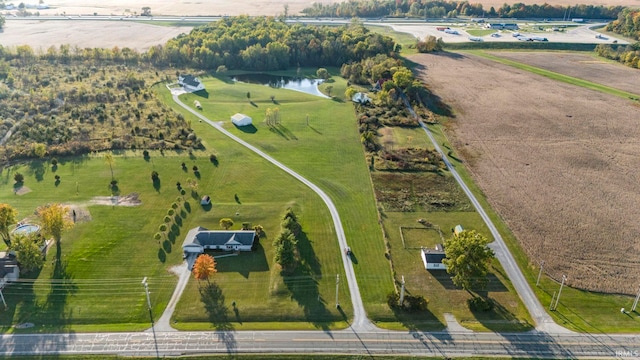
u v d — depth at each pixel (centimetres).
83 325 7512
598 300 8138
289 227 9519
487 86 19675
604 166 12800
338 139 14375
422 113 16512
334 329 7500
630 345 7250
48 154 12731
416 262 9019
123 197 10931
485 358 7019
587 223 10231
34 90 17438
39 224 9806
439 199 11144
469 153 13550
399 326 7575
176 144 13575
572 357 7050
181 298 8050
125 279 8431
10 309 7775
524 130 15212
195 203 10775
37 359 6931
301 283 8412
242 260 8981
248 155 13188
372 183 11794
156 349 7100
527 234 9862
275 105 17425
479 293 8262
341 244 9475
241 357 6975
